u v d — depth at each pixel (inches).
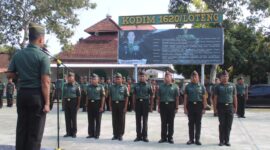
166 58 956.0
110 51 1670.8
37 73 209.9
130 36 972.6
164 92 459.5
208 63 936.9
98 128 494.3
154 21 964.6
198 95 450.0
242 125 644.1
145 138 472.4
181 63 949.8
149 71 1429.6
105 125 634.2
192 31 941.8
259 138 504.4
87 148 419.5
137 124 475.5
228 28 1268.5
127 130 575.2
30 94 207.5
